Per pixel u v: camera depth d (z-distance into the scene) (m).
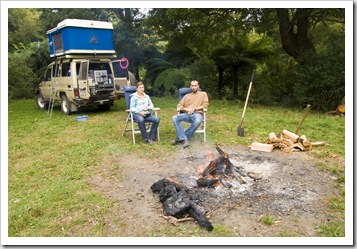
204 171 3.97
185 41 12.78
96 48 9.42
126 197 3.56
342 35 11.65
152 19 11.88
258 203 3.29
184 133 5.67
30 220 3.12
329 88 9.16
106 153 5.26
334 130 6.61
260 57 12.28
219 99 12.19
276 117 8.12
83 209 3.29
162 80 12.07
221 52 12.06
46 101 10.58
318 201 3.34
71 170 4.50
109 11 15.73
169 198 3.22
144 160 4.86
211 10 10.56
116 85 9.56
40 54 16.59
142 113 5.71
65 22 8.74
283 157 4.85
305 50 10.82
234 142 5.77
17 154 5.35
